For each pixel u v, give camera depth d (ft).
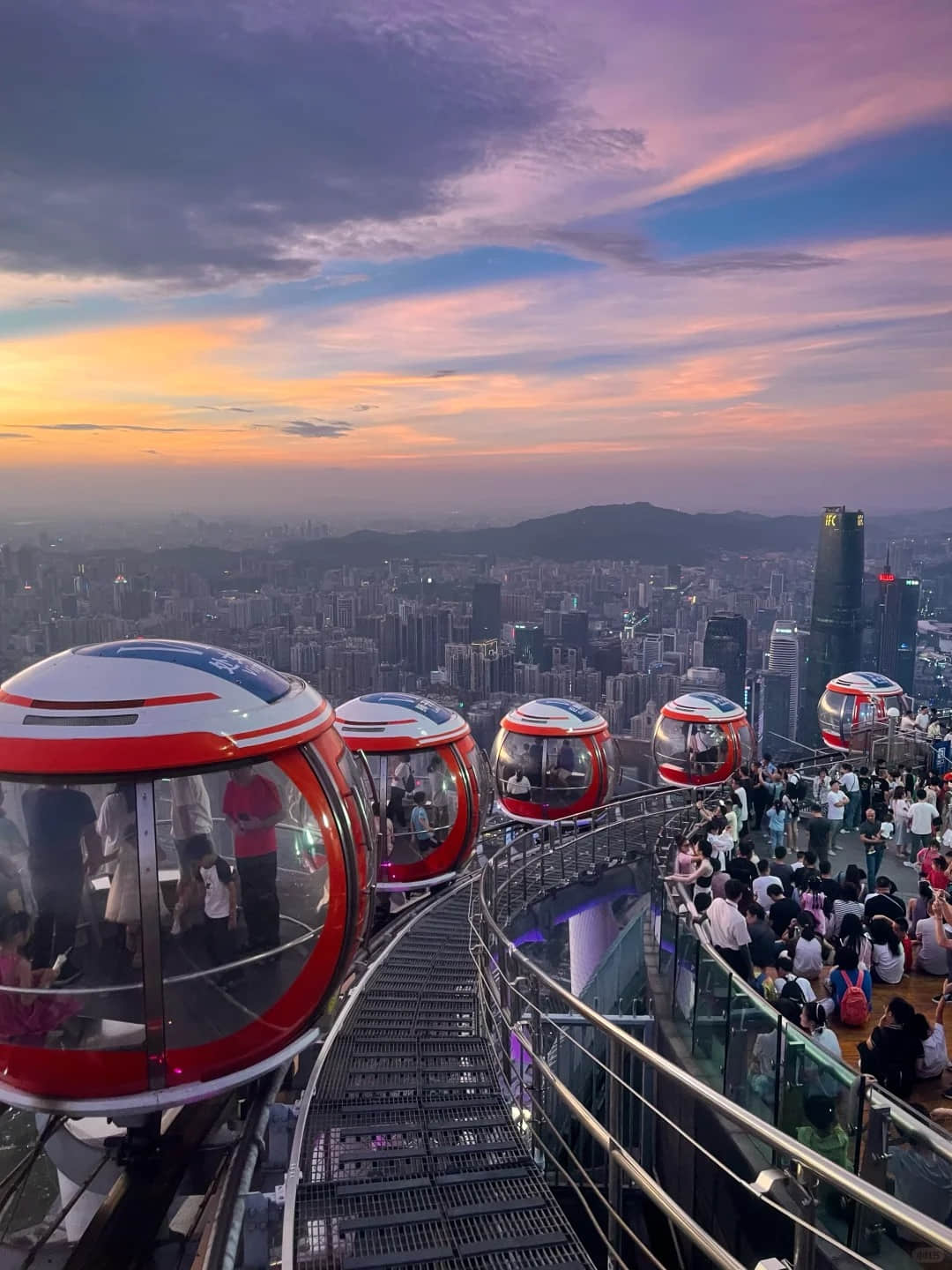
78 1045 24.04
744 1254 29.71
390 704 61.77
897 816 66.59
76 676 25.23
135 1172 27.04
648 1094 41.09
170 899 24.58
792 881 47.50
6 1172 27.58
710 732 90.07
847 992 38.70
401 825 58.95
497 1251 21.33
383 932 53.47
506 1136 27.43
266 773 25.52
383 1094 30.48
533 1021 31.35
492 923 37.73
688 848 50.85
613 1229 24.16
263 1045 25.89
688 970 40.98
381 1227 22.22
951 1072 33.24
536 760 77.56
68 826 23.47
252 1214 22.90
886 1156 22.48
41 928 23.58
